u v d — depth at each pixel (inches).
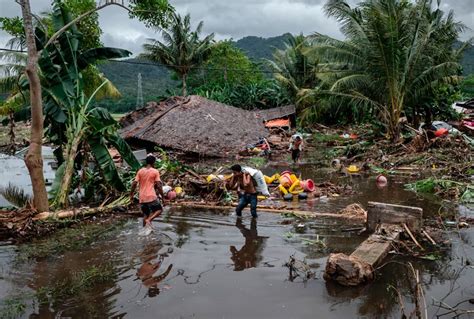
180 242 287.9
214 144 845.8
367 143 821.9
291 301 198.2
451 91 1063.6
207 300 200.7
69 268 244.4
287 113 1318.9
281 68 1542.8
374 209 293.3
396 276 223.1
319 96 927.0
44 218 325.1
